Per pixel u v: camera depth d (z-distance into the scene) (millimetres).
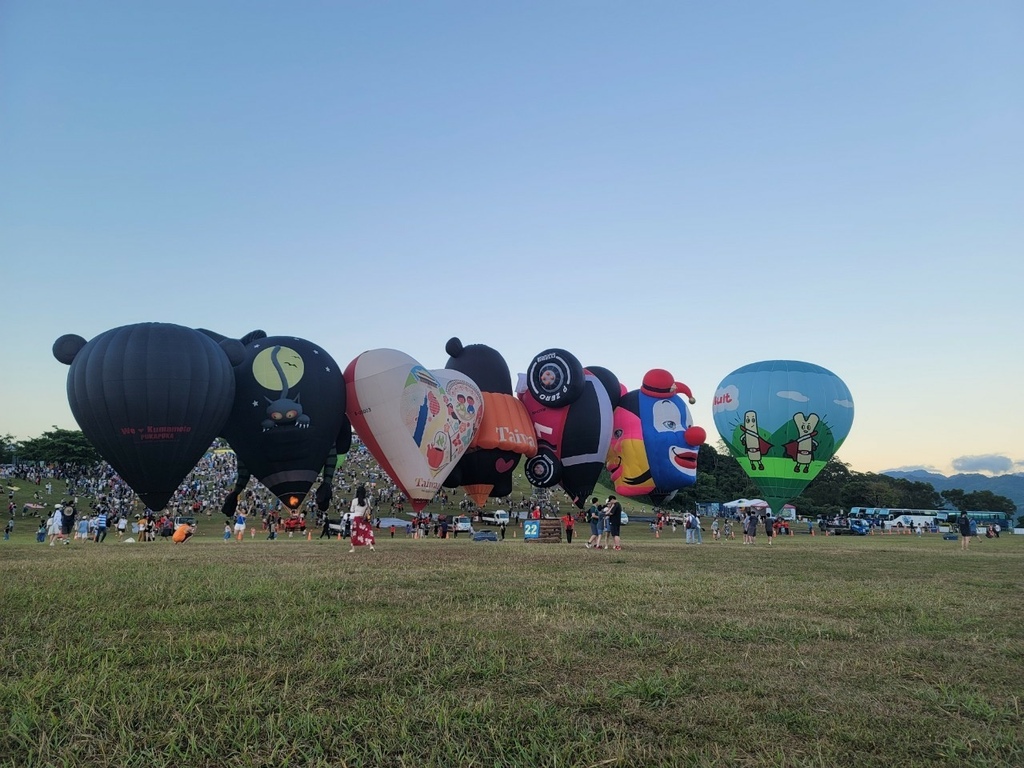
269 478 32375
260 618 7516
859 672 5777
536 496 74500
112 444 28516
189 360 28719
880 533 69250
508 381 44375
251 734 4223
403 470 36219
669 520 67875
